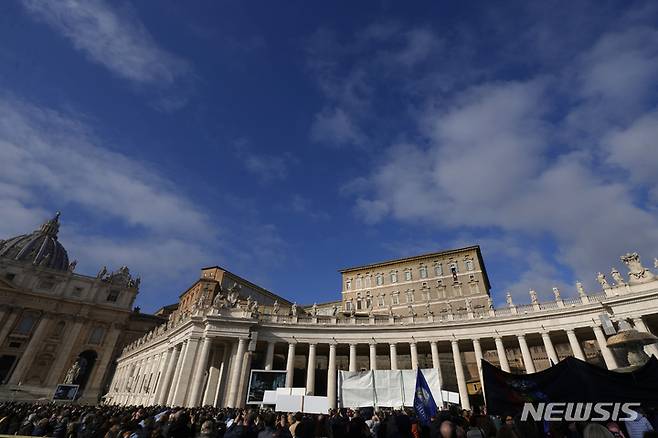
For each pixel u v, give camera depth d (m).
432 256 68.50
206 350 40.44
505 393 8.65
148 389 51.16
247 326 42.72
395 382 20.09
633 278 35.81
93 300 85.50
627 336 14.43
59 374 75.31
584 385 7.96
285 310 59.75
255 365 47.19
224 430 13.96
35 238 102.50
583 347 42.06
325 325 45.19
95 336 84.19
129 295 91.38
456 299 62.12
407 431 6.86
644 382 7.75
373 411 18.94
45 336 77.38
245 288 78.56
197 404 37.41
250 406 27.58
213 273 74.38
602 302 35.84
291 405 19.59
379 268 73.25
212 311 43.12
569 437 8.29
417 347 46.50
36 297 79.00
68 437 13.35
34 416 17.02
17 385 67.56
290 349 43.72
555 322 38.50
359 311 69.75
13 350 73.88
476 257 64.81
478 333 41.62
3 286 75.19
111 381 82.88
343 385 20.33
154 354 56.00
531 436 7.93
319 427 12.37
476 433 8.94
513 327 40.22
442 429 5.42
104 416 15.84
